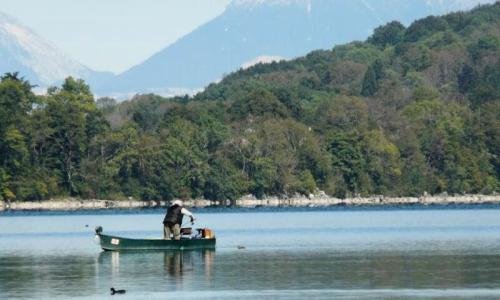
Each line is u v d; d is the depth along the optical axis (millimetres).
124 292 156375
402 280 166375
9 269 190500
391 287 158750
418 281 164875
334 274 175625
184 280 169750
